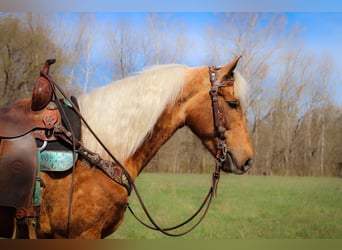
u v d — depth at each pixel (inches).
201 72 91.8
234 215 257.8
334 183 514.9
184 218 246.1
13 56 463.5
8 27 452.8
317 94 788.6
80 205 76.7
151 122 85.9
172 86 88.2
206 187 427.2
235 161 88.4
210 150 91.3
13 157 74.4
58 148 77.1
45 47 476.7
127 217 244.2
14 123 76.9
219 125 88.4
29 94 474.3
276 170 793.6
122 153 83.7
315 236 201.2
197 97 90.0
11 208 75.1
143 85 87.3
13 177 73.7
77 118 81.4
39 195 74.9
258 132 797.9
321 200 333.7
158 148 89.4
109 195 78.8
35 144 75.8
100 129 82.9
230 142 89.1
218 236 196.9
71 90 467.8
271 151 802.8
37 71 467.8
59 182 76.4
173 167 707.4
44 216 76.6
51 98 81.1
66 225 76.5
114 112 84.5
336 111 796.0
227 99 89.3
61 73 478.3
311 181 550.9
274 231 210.4
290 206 296.7
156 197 332.5
